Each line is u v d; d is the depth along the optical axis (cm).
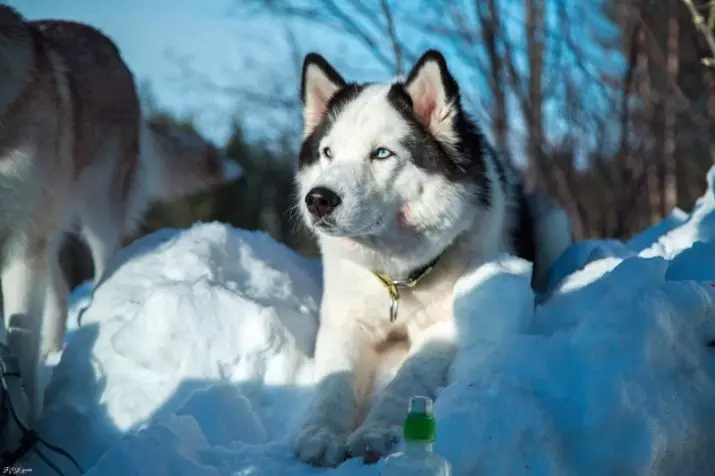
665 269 338
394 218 349
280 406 348
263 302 388
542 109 820
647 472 265
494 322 329
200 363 352
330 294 375
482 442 258
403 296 366
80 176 483
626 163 790
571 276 383
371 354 369
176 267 401
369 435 286
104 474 267
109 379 362
